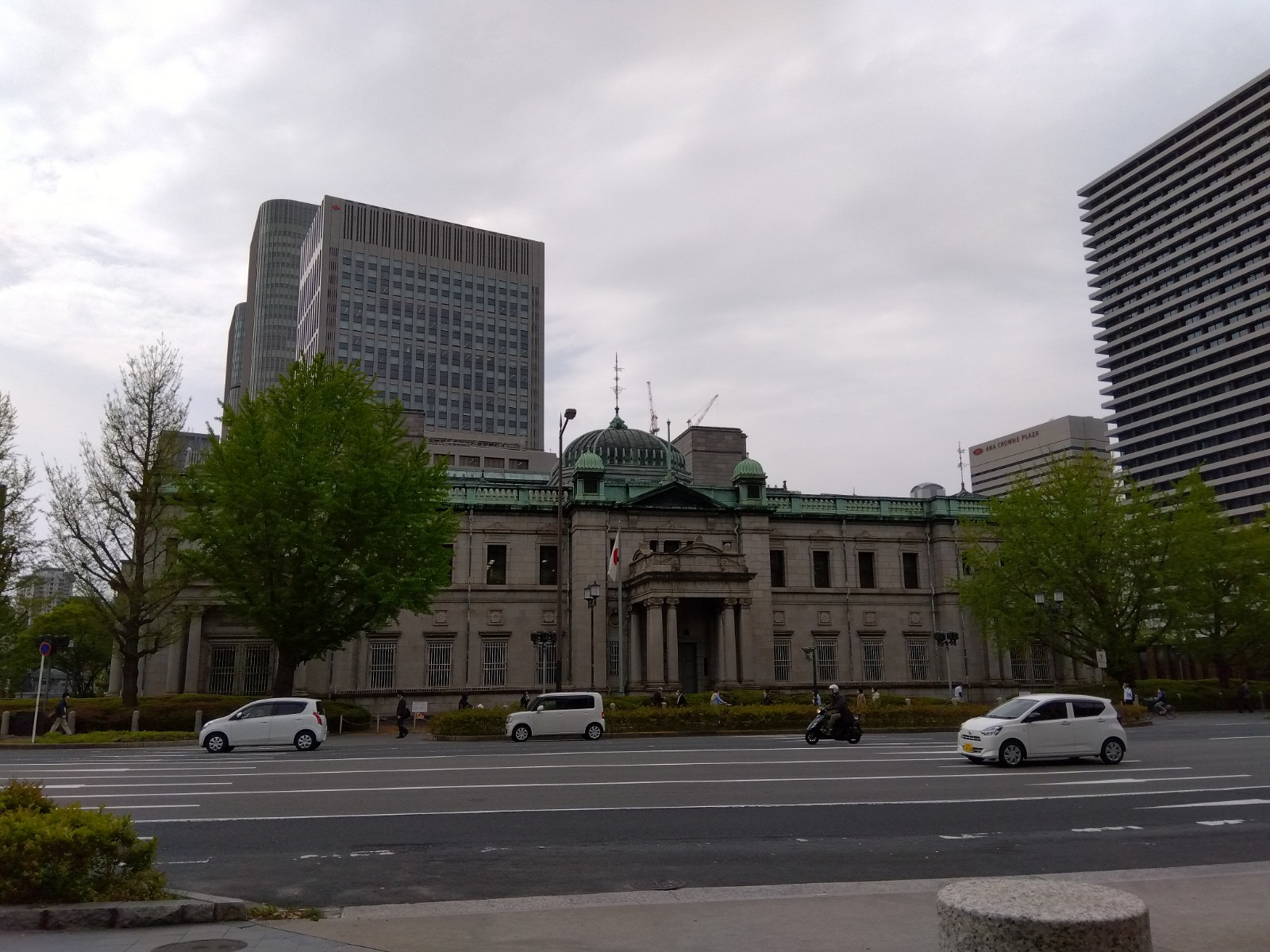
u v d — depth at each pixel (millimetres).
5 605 44062
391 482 40719
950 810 16328
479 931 8820
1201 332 164375
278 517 39844
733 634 56906
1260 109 158500
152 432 43125
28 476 43250
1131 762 24375
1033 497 58125
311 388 43562
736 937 8578
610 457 72125
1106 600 56406
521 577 60406
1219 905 9680
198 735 38250
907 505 68125
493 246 177250
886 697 49312
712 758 25453
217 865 11984
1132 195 180625
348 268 162875
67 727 38938
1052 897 5656
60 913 8977
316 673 55656
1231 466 155500
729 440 74125
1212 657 63000
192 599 54250
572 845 13266
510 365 174500
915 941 8414
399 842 13406
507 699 58000
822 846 13297
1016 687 64500
